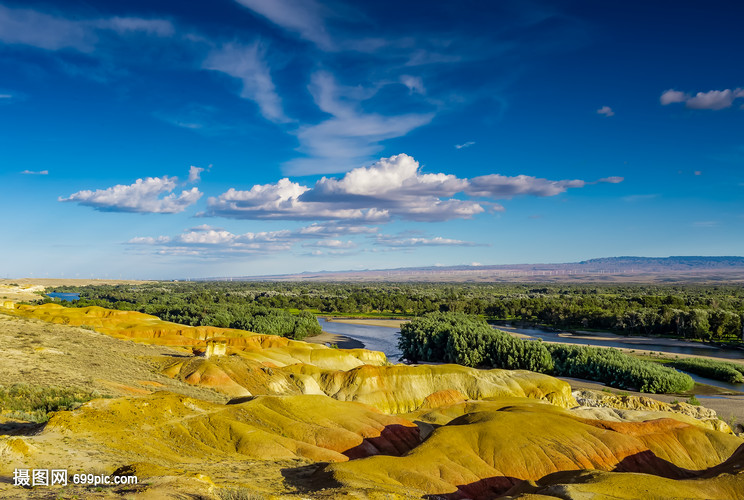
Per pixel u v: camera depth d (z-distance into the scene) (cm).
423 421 4975
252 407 3900
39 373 3806
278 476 2642
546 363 8650
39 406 3084
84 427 2633
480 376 6700
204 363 5644
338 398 6269
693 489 2747
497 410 5044
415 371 6650
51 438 2339
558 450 3766
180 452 2852
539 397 6425
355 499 2145
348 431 3944
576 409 5312
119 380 4366
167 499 1534
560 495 2559
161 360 5925
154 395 3575
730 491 2741
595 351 8638
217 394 5053
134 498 1505
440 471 3309
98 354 5362
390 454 3944
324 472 2772
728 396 7150
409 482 3053
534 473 3538
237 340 8262
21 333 5484
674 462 4012
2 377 3500
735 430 5688
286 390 5897
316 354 8106
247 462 2906
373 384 6425
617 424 4353
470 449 3697
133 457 2377
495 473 3469
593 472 3023
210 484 1823
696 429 4381
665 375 7425
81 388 3606
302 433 3744
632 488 2702
